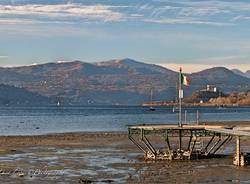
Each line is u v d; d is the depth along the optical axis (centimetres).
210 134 6606
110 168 5562
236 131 6169
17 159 6312
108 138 9519
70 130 12531
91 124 15538
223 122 15212
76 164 5875
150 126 6750
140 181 4734
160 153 6334
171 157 6216
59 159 6328
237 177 4931
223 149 7244
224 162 5966
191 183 4634
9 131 12275
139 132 6850
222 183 4625
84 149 7569
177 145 7925
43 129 13100
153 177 4953
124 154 6869
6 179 4806
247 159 5794
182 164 5825
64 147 7869
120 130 12356
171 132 6725
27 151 7269
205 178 4884
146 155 6388
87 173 5216
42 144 8356
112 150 7394
